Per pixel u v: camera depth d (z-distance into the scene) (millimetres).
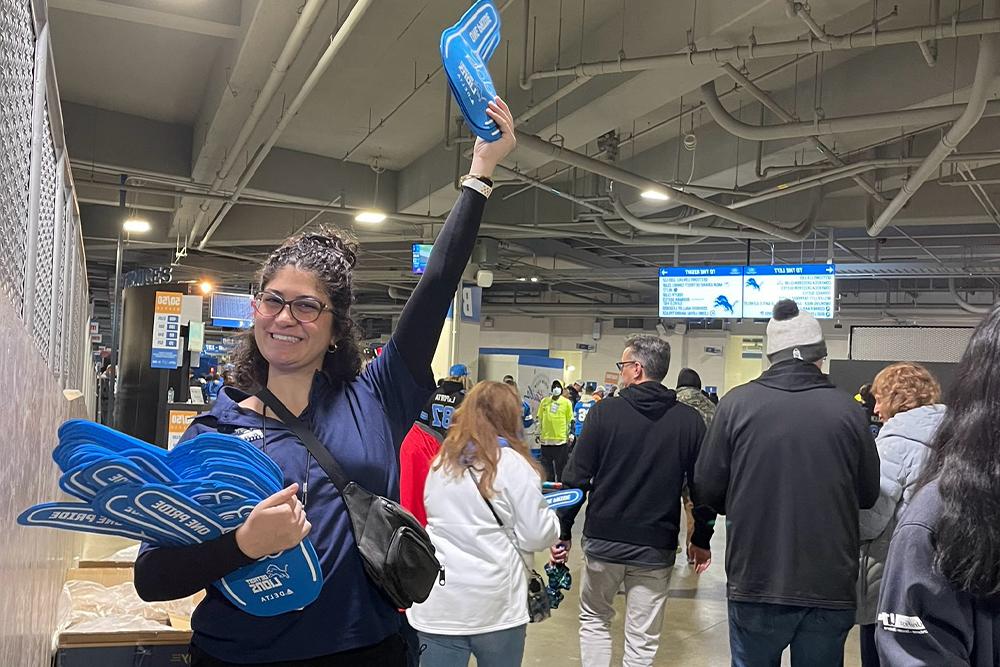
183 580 1049
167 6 5938
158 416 7723
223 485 993
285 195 10852
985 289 19641
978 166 8719
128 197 13055
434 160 10523
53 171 2061
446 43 1340
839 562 2553
